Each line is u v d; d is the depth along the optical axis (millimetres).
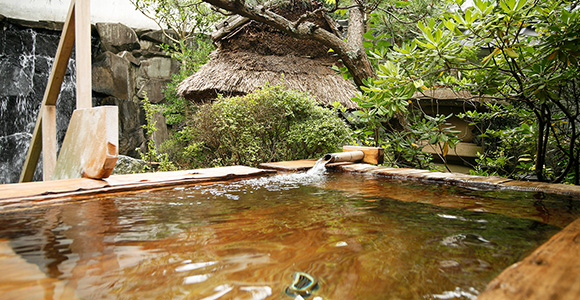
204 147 5859
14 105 10047
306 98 5215
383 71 3480
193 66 11344
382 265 1007
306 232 1363
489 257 1077
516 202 2029
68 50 3273
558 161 4051
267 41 8477
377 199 2117
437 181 2926
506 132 4105
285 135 5242
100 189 2184
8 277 888
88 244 1186
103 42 11016
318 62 8688
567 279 770
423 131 4109
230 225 1465
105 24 11023
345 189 2518
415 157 4535
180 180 2602
